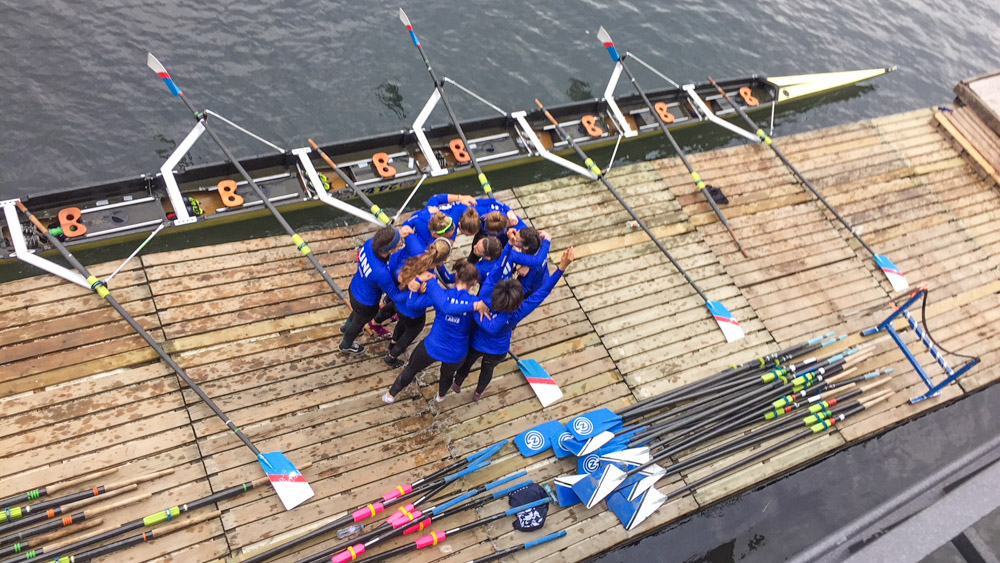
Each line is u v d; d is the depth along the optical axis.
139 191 8.43
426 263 5.38
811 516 7.73
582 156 9.69
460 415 7.12
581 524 6.69
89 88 10.40
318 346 7.25
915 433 8.55
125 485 5.96
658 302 8.60
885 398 8.36
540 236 6.14
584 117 10.89
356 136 11.01
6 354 6.46
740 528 7.51
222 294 7.39
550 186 9.50
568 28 13.36
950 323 9.39
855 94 13.68
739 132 10.99
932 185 11.20
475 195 10.11
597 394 7.64
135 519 5.88
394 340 6.98
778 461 7.65
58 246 7.15
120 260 7.64
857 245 10.01
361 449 6.68
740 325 8.65
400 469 6.65
